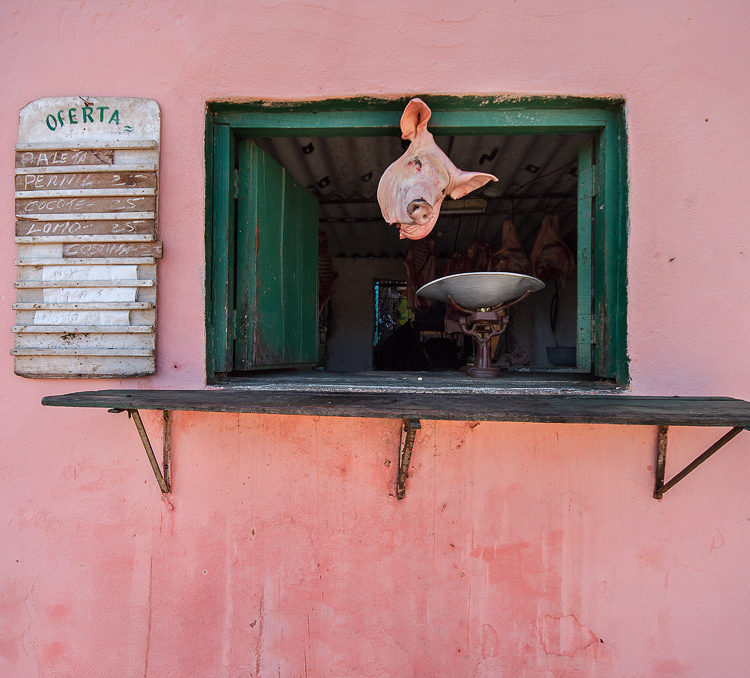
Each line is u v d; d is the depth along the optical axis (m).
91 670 1.70
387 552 1.65
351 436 1.65
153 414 1.67
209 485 1.67
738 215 1.55
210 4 1.65
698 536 1.57
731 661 1.57
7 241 1.70
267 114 1.70
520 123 1.65
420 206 1.48
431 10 1.60
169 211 1.65
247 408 1.21
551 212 3.38
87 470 1.70
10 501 1.71
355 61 1.61
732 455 1.56
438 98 1.60
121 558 1.70
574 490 1.61
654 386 1.56
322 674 1.66
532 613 1.62
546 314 4.55
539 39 1.58
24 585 1.71
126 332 1.62
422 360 4.23
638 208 1.57
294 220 2.16
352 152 2.48
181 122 1.65
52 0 1.68
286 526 1.67
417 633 1.64
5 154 1.70
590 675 1.60
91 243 1.65
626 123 1.57
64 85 1.68
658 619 1.58
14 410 1.70
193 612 1.68
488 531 1.63
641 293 1.57
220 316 1.70
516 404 1.31
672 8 1.56
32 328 1.63
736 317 1.55
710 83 1.55
